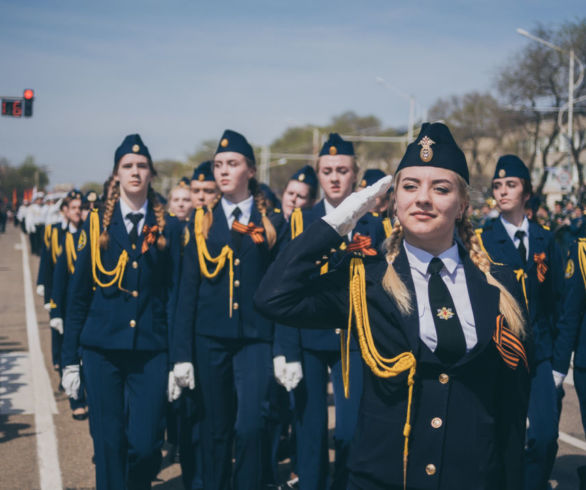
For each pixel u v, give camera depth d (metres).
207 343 4.06
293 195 6.31
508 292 2.24
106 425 3.85
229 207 4.25
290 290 2.23
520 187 4.44
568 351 4.10
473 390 2.14
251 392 4.03
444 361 2.15
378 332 2.21
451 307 2.17
